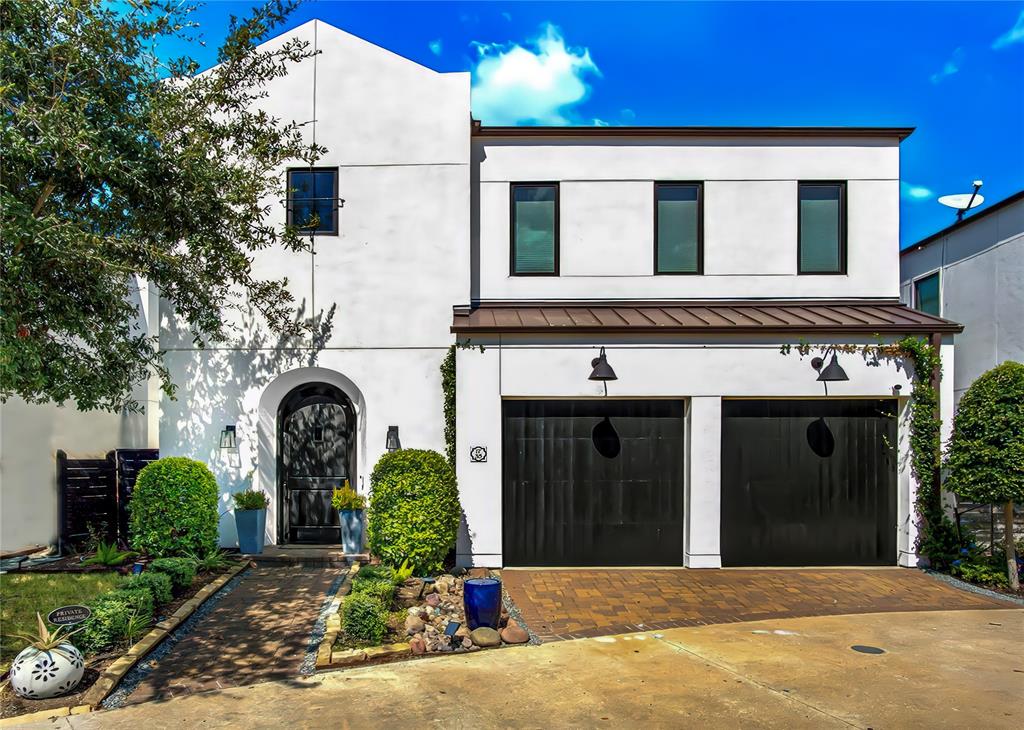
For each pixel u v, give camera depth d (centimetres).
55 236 484
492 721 432
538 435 886
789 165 1021
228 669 527
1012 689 483
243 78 779
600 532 881
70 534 843
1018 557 809
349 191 952
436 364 941
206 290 775
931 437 855
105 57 577
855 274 1016
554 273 1019
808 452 889
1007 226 1063
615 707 453
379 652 543
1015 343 1044
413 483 772
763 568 871
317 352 938
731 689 482
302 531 945
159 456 928
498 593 609
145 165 592
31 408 846
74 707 452
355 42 961
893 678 503
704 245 1015
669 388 872
